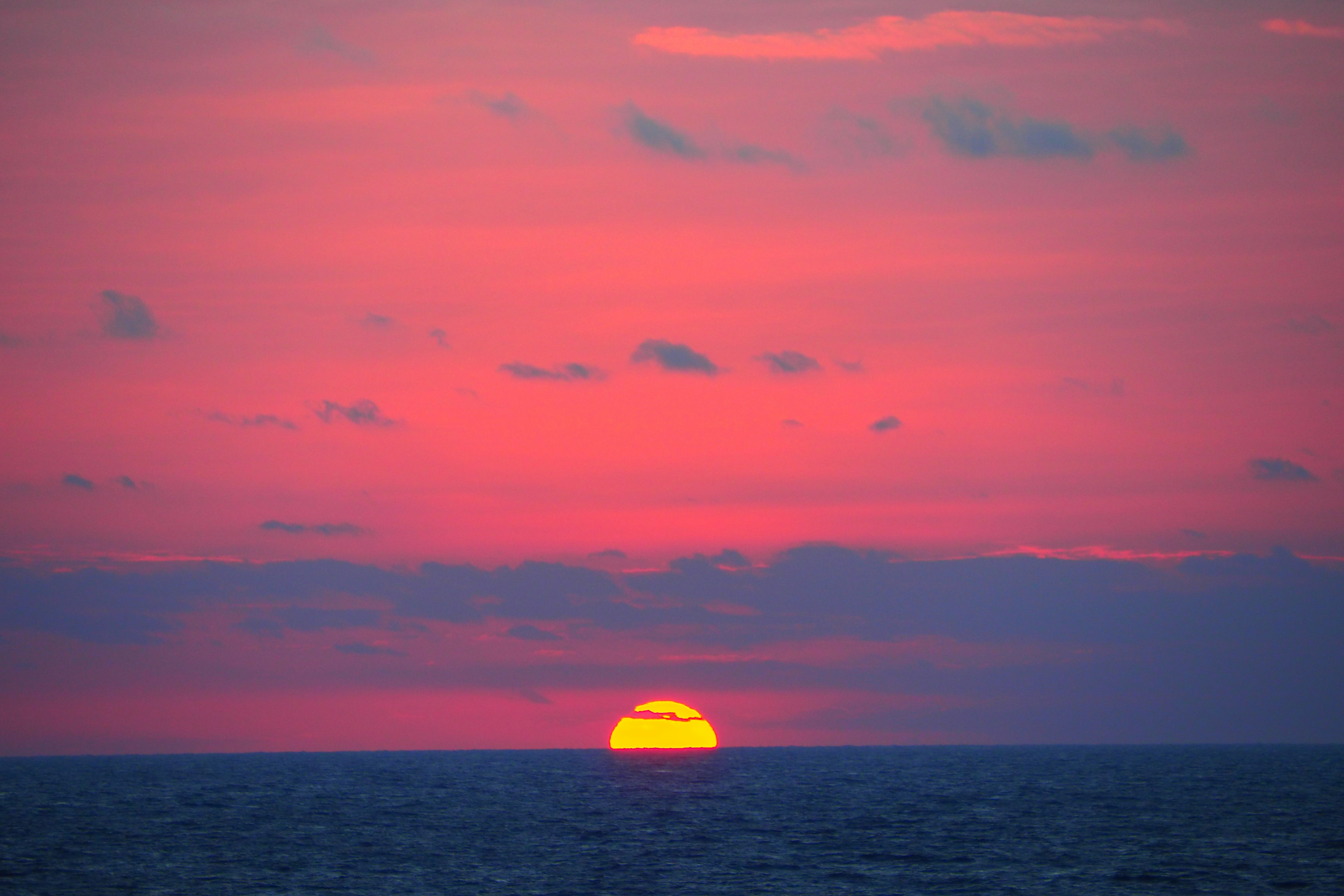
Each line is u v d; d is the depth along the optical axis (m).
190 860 125.38
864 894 101.25
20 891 104.50
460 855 129.00
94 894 102.56
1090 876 110.94
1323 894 101.31
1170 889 103.62
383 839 146.38
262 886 107.25
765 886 105.81
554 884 107.00
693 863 121.19
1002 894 101.69
